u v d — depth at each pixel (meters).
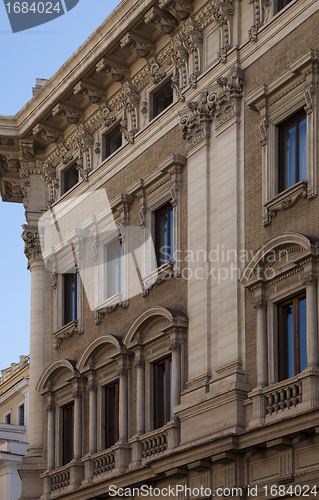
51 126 48.19
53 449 44.69
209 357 34.41
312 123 31.36
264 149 33.50
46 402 46.31
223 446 31.23
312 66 31.73
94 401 41.66
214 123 36.88
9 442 67.12
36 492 45.28
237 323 33.06
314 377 28.75
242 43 36.25
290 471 29.30
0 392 91.75
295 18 33.47
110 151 45.22
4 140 49.62
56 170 49.47
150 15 39.34
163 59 41.19
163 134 40.22
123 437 38.78
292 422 28.55
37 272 48.94
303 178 32.12
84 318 44.25
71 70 44.31
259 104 34.09
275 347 31.53
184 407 34.38
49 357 47.56
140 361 38.47
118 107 44.22
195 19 38.78
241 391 31.95
